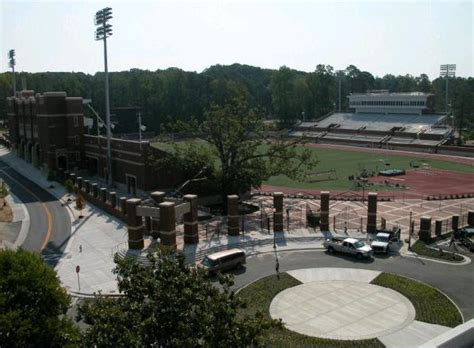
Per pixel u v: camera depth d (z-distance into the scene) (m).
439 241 53.94
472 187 89.00
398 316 36.22
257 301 38.94
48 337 25.86
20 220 66.12
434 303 37.91
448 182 94.25
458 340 10.70
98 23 81.31
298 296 40.22
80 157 102.06
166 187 77.38
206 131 73.12
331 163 121.25
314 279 43.78
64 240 56.91
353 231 57.94
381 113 176.88
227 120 71.25
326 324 35.16
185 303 21.66
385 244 49.78
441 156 130.88
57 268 47.81
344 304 38.53
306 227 60.06
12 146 134.25
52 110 98.56
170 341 20.56
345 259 49.00
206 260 45.31
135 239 52.03
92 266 48.19
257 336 22.64
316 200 77.88
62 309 28.27
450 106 197.88
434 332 33.69
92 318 22.33
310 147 156.75
